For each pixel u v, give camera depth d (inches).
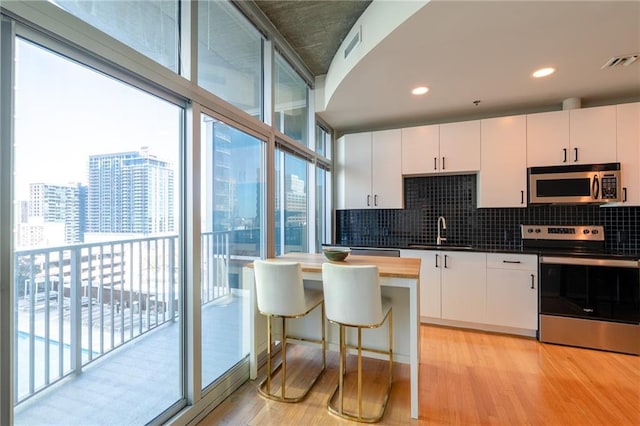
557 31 80.9
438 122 159.0
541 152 131.0
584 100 132.3
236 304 100.0
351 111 147.9
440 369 98.7
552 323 118.0
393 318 92.7
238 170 99.0
